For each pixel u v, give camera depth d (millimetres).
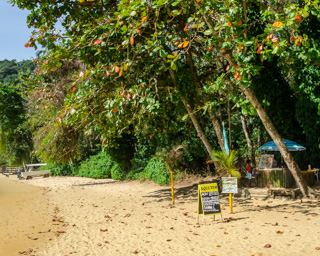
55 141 27672
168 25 13625
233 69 10039
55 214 13898
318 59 11258
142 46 11898
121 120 14086
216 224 9867
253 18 15969
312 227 8797
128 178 27844
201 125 19016
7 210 15688
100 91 13062
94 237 9312
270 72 17453
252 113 11156
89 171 34938
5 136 46719
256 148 23141
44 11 12688
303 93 15906
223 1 9625
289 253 6816
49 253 7957
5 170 53969
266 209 11641
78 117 13172
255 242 7750
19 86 47969
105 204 16094
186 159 22422
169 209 13383
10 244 9008
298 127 18266
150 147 26641
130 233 9523
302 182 13117
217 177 20156
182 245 7953
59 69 23875
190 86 16562
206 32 9664
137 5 9633
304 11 8727
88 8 13664
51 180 34594
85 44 12711
